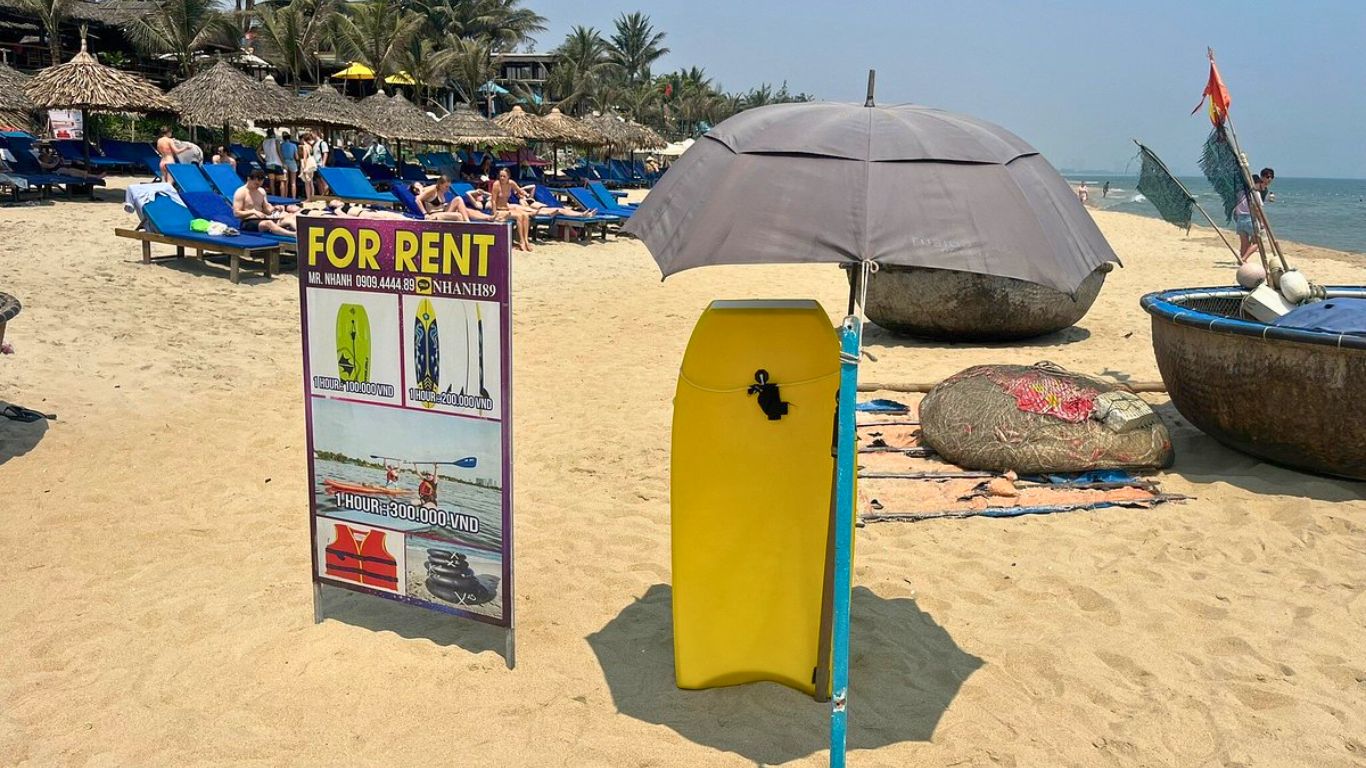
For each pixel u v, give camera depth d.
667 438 6.77
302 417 6.94
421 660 3.79
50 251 12.52
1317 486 5.61
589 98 63.59
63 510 5.16
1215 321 5.68
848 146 2.75
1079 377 6.39
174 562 4.62
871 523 5.24
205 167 15.08
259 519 5.16
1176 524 5.21
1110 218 35.62
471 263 3.46
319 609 4.07
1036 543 4.99
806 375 3.42
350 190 18.75
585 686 3.66
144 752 3.20
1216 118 6.54
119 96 19.27
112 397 7.12
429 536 3.79
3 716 3.37
